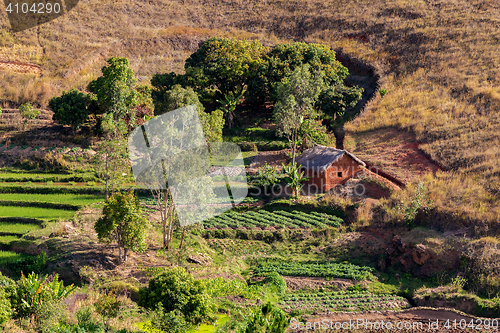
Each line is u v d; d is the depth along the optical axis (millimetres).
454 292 29062
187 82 56094
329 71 56000
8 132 50469
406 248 34031
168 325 19203
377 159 47031
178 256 29547
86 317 19453
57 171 46031
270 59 55719
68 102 49156
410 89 58219
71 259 29531
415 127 50281
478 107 51594
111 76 48094
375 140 50688
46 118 53875
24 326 19469
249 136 52719
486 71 58250
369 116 54906
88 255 29891
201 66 58406
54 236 33125
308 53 57062
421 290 30219
